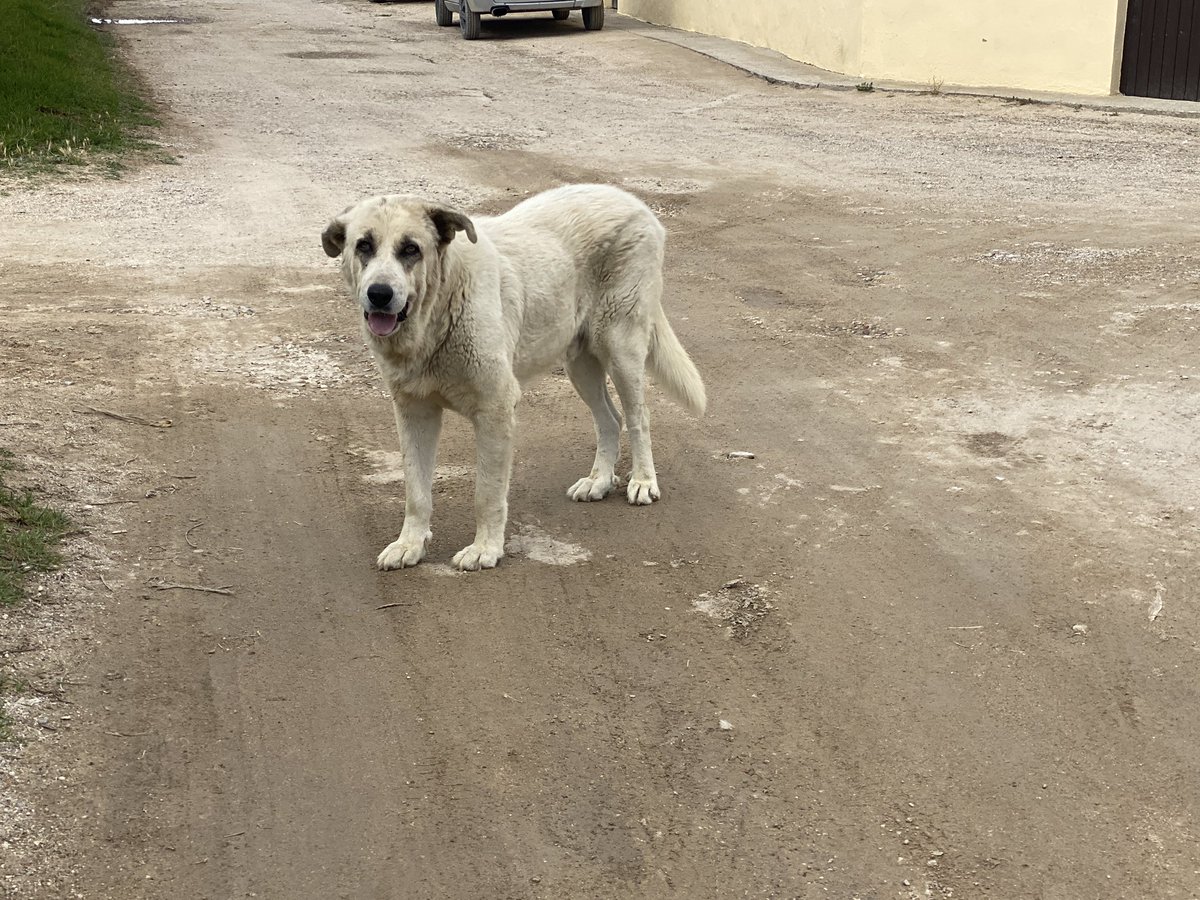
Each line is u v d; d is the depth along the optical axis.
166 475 6.56
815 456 6.98
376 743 4.45
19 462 6.46
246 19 29.55
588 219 6.10
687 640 5.13
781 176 14.14
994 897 3.76
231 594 5.42
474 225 5.61
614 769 4.34
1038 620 5.24
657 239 6.26
